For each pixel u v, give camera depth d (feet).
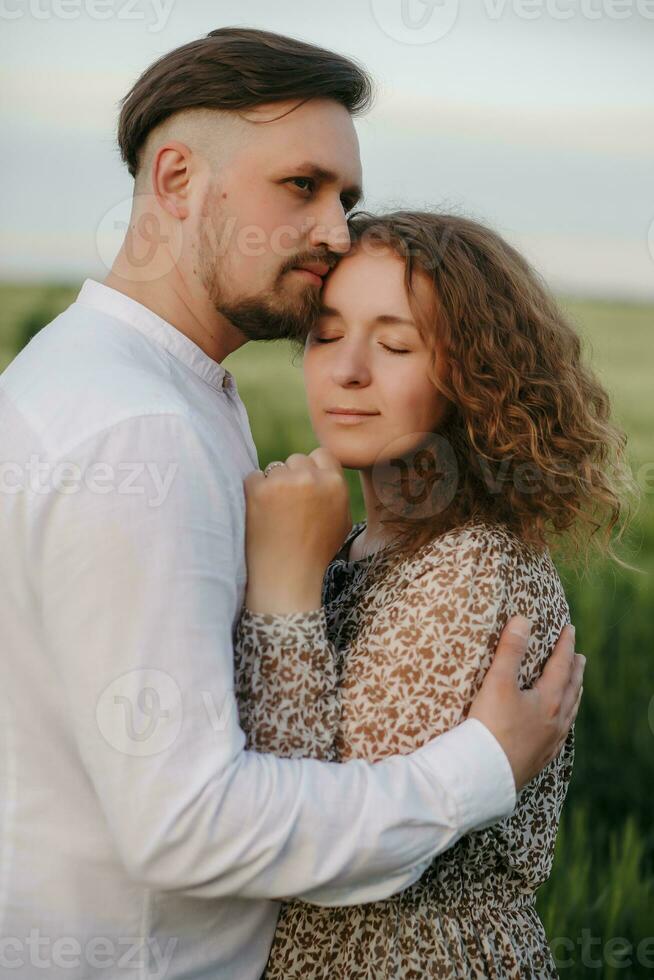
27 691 4.53
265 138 5.05
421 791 4.37
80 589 4.14
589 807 10.61
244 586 4.78
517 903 5.32
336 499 4.79
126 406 4.33
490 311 5.23
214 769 4.07
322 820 4.17
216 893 4.17
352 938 4.89
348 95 5.27
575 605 13.05
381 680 4.75
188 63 5.10
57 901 4.53
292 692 4.62
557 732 4.83
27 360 4.87
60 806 4.55
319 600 4.77
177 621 4.12
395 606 4.91
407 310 5.15
